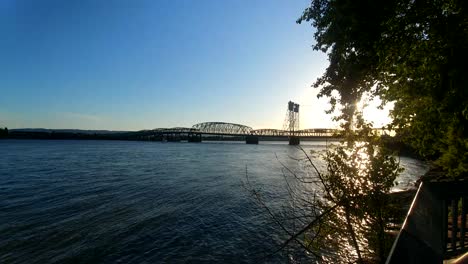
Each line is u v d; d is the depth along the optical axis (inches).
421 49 280.1
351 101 400.8
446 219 189.0
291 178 1781.5
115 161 3065.9
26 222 953.5
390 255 77.7
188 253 722.2
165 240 805.2
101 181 1771.7
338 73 411.8
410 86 331.0
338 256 565.3
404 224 98.3
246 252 721.0
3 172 2119.8
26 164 2677.2
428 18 279.6
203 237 826.2
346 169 333.7
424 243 99.0
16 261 676.7
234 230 878.4
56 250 737.6
